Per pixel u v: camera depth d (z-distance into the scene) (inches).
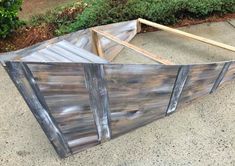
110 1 148.4
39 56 91.7
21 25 142.3
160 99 89.0
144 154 84.4
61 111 74.3
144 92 83.8
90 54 93.0
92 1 155.8
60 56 91.4
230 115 96.8
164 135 90.1
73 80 71.3
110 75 75.0
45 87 69.7
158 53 130.6
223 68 98.3
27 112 101.3
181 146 86.4
